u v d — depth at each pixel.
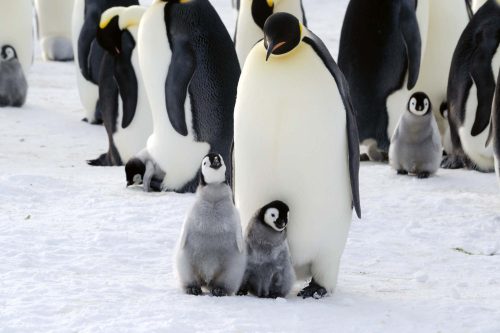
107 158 31.47
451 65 31.52
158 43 25.94
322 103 16.31
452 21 34.34
